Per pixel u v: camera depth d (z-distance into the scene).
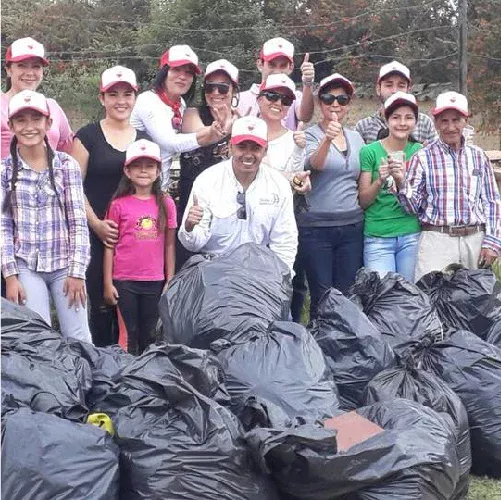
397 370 3.98
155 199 4.83
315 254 5.07
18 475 2.97
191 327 4.00
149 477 3.09
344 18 18.73
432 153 5.05
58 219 4.32
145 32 20.38
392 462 3.28
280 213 4.62
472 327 4.69
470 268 5.08
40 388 3.39
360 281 4.63
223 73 5.10
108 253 4.80
